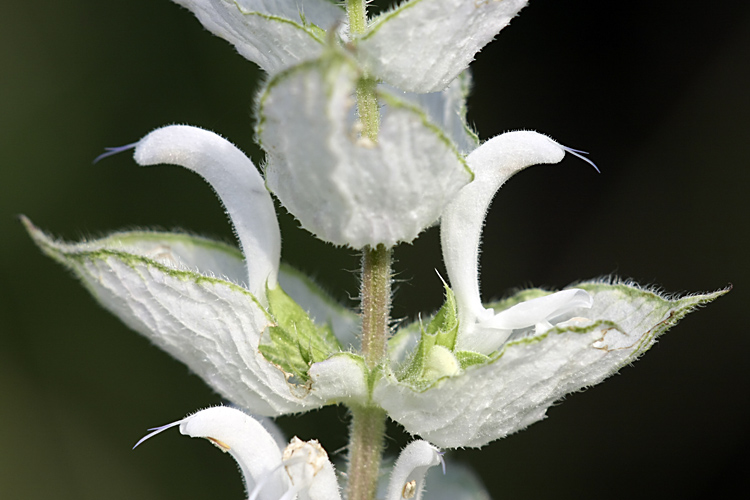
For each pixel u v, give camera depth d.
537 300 0.21
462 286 0.21
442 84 0.20
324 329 0.21
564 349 0.20
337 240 0.20
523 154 0.21
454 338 0.21
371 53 0.20
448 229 0.21
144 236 0.22
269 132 0.19
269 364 0.21
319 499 0.20
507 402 0.20
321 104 0.19
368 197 0.20
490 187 0.21
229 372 0.21
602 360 0.20
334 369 0.21
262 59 0.21
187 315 0.20
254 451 0.20
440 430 0.20
